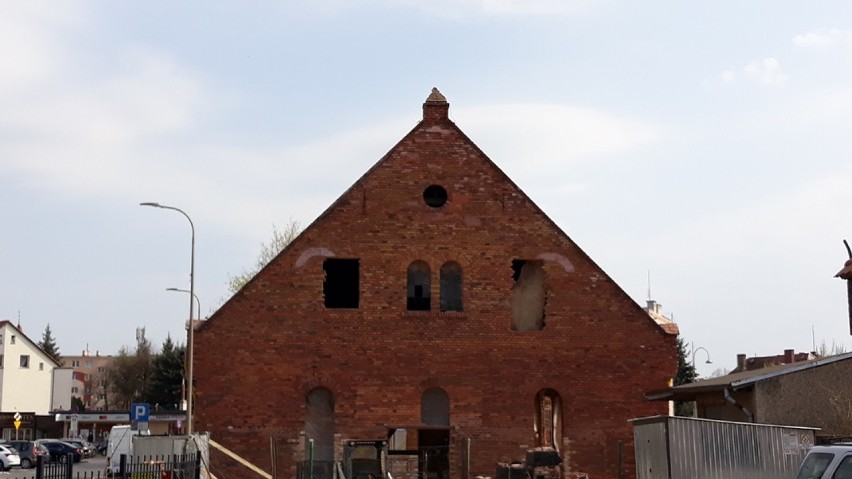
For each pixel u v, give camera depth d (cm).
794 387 2559
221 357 3244
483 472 3250
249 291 3284
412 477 3216
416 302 3366
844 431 2472
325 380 3259
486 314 3344
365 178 3378
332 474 3103
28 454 6644
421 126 3434
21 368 10388
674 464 2225
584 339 3356
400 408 3266
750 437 2228
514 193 3422
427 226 3375
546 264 3391
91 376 19438
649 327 3381
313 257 3316
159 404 11081
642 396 3341
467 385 3294
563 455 3291
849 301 3212
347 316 3297
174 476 2617
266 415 3231
